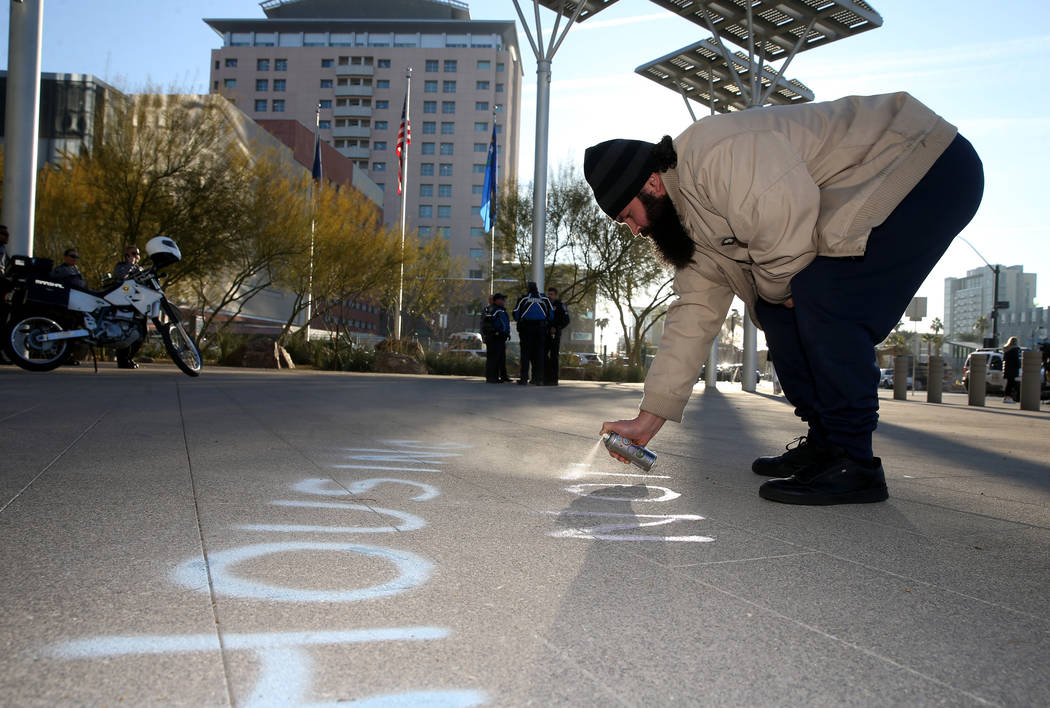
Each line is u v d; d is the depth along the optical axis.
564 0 14.21
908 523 2.18
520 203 27.34
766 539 1.90
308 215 20.31
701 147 2.27
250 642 1.10
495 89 89.50
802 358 2.91
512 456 3.37
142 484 2.30
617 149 2.41
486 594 1.36
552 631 1.19
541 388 11.86
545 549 1.71
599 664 1.07
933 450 4.72
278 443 3.42
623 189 2.39
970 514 2.37
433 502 2.21
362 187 60.53
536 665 1.06
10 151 10.60
